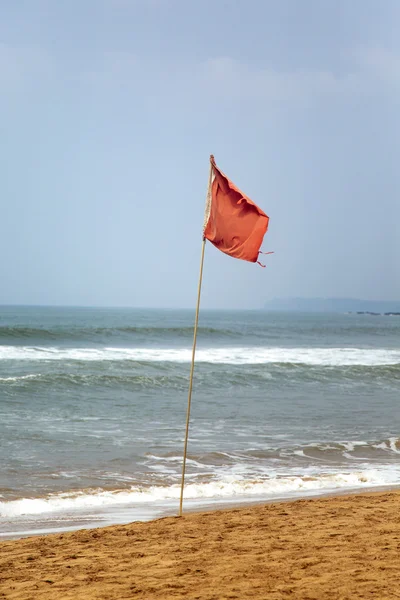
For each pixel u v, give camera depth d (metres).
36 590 4.57
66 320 88.56
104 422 15.46
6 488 9.38
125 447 12.62
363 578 4.44
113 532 6.50
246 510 7.55
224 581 4.53
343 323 119.88
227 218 7.39
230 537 6.01
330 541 5.66
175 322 91.31
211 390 22.05
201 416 16.77
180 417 16.52
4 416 15.85
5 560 5.51
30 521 7.81
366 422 16.45
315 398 21.00
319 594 4.13
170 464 11.39
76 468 10.81
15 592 4.54
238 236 7.37
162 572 4.86
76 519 7.92
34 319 91.00
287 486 9.94
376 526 6.30
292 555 5.19
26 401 18.31
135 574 4.85
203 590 4.34
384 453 12.77
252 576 4.62
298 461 11.90
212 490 9.61
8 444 12.50
